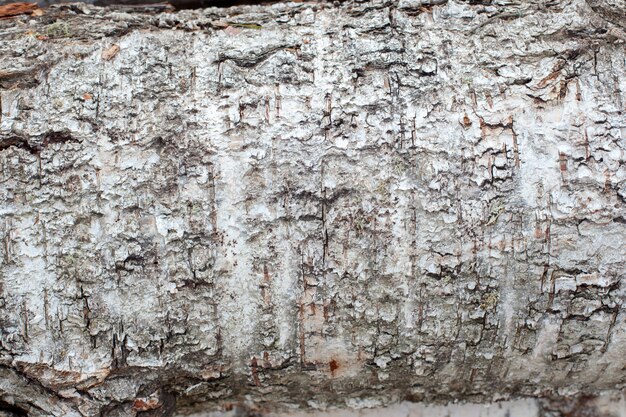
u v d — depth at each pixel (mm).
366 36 1154
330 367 1213
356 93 1105
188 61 1146
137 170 1092
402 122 1092
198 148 1093
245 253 1100
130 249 1092
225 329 1146
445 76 1117
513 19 1172
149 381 1178
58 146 1096
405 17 1176
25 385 1149
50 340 1120
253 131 1094
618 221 1080
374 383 1271
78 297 1105
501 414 1360
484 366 1226
